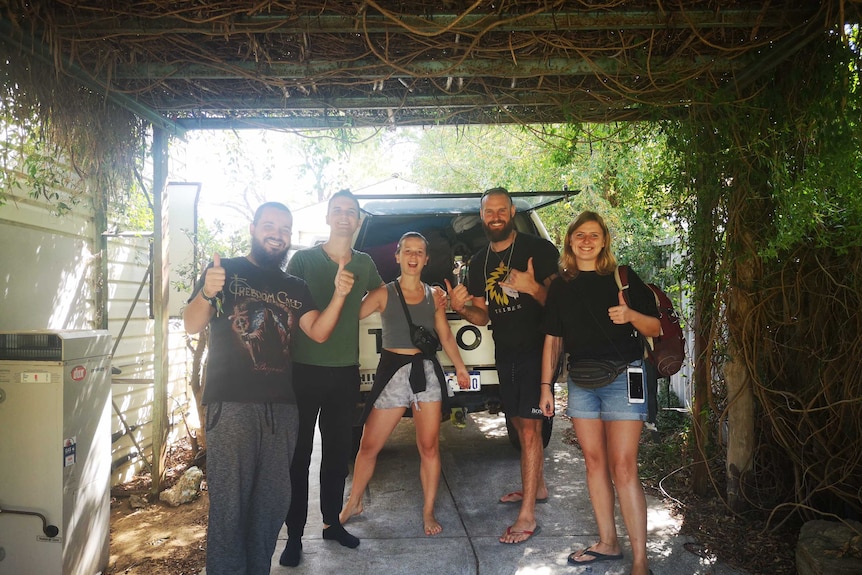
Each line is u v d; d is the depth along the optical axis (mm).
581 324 3094
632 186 5391
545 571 3170
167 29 2934
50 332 2885
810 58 3012
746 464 3686
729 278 3648
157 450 4379
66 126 3375
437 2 2887
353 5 2895
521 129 4754
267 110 4145
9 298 3787
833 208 3051
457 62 3186
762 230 3518
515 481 4590
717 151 3543
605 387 3045
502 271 3666
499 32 3141
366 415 3719
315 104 3912
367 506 4129
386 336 3691
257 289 2863
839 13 2596
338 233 3477
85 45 3062
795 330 3547
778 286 3480
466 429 6250
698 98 3455
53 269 4234
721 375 3939
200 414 5156
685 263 4094
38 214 4051
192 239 5488
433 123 4328
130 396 5188
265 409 2768
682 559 3244
